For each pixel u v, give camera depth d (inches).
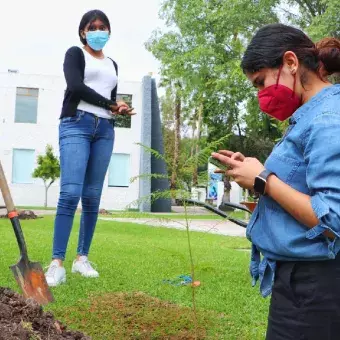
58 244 203.2
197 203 137.2
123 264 258.4
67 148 203.9
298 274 77.9
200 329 154.2
